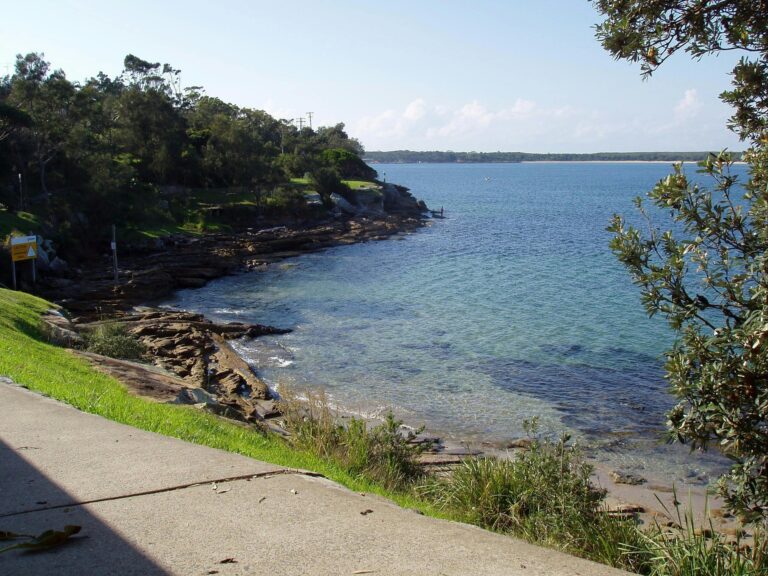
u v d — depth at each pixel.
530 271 48.56
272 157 98.12
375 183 105.06
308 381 23.09
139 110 78.69
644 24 5.68
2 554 3.79
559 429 18.56
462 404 20.75
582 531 7.12
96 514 4.43
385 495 8.00
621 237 5.58
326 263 53.50
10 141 51.84
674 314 5.30
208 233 62.88
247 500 4.78
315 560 3.79
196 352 24.58
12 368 10.20
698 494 14.24
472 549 4.04
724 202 5.48
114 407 8.62
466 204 119.88
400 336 29.78
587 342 28.36
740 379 4.73
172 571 3.60
